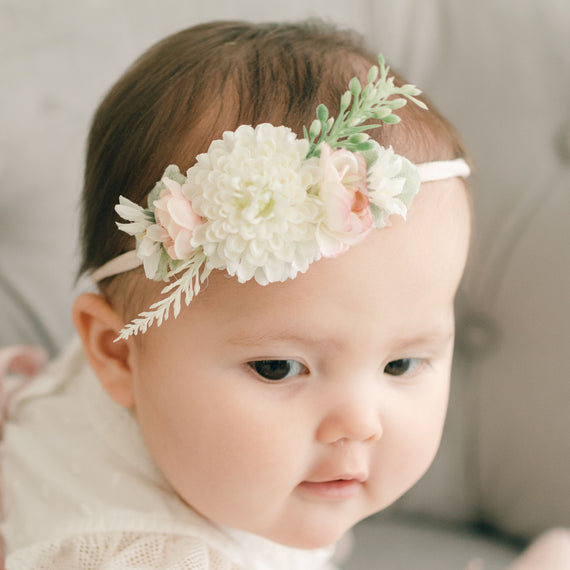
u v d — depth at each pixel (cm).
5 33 108
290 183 56
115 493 78
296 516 71
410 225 65
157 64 75
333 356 66
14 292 112
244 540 80
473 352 116
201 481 70
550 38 111
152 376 70
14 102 109
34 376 102
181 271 62
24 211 112
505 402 112
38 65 110
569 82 111
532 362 109
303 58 71
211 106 68
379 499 74
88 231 78
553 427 107
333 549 95
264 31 78
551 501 108
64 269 113
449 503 117
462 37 116
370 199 59
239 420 66
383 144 67
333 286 63
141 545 75
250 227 56
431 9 118
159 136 69
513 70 113
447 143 72
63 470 82
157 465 79
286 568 83
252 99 67
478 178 113
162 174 68
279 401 66
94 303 75
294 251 57
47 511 79
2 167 110
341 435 67
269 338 64
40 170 112
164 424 70
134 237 70
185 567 73
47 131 111
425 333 69
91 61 112
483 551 110
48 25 110
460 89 116
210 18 114
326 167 56
